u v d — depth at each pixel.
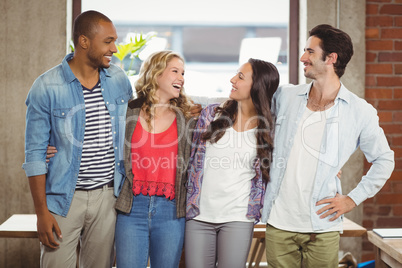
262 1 3.70
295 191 2.18
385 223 3.55
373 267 3.02
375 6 3.46
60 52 3.35
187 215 2.24
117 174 2.27
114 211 2.29
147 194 2.23
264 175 2.25
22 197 3.38
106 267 2.32
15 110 3.35
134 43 3.32
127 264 2.22
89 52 2.18
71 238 2.24
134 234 2.21
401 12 3.47
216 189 2.21
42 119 2.19
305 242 2.22
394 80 3.50
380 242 2.39
